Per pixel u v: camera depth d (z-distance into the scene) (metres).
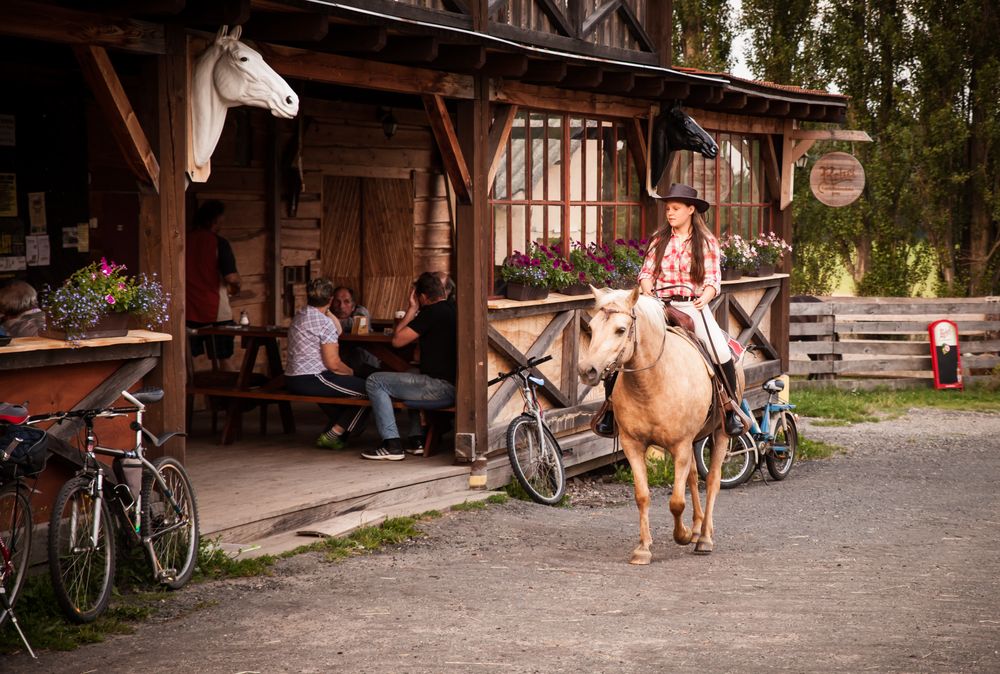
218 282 11.16
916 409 16.62
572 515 8.76
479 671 4.78
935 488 10.70
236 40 6.57
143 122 6.36
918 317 18.48
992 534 8.26
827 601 6.01
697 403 6.94
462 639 5.24
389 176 13.56
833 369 18.22
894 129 20.16
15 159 8.59
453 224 13.78
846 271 21.86
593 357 6.19
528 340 9.84
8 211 8.55
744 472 10.66
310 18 6.62
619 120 11.09
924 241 20.98
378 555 7.05
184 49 6.40
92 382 6.09
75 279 6.10
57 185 8.94
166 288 6.40
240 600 5.93
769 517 8.97
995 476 11.50
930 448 13.42
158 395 6.07
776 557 7.24
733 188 13.32
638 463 7.01
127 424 6.36
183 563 6.25
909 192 20.53
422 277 9.27
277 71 7.18
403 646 5.13
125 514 5.84
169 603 5.84
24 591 5.53
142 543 5.92
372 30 7.07
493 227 9.41
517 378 9.56
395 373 9.20
